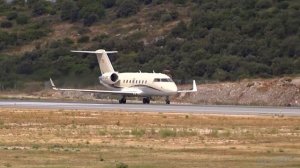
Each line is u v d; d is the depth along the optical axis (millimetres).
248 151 132000
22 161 117375
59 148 136125
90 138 156000
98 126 186625
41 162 116188
